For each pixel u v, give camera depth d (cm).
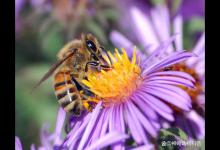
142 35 13
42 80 11
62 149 11
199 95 11
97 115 10
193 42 13
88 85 11
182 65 12
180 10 13
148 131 10
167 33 13
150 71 11
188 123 11
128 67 11
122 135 10
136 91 10
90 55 11
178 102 10
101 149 10
